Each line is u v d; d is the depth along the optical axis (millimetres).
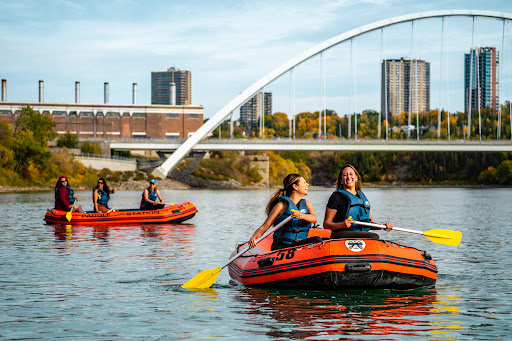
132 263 12062
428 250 14734
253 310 7859
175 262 12227
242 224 22797
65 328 6980
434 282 9578
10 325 7109
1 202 40812
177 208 22344
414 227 22391
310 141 100562
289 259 9148
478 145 101562
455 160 152125
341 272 8742
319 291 9039
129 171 103375
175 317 7500
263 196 65438
